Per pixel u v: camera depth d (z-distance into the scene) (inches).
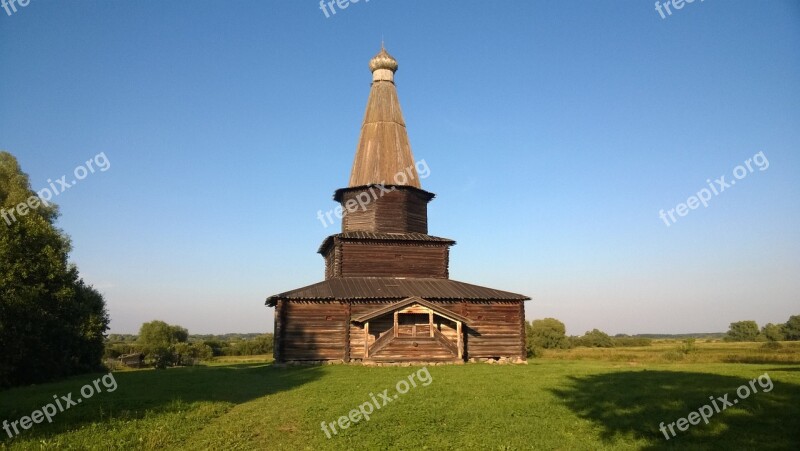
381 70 1941.4
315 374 1272.1
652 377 1122.0
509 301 1697.8
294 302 1560.0
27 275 1424.7
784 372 1183.6
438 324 1635.1
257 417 761.0
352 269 1724.9
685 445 602.9
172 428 687.7
